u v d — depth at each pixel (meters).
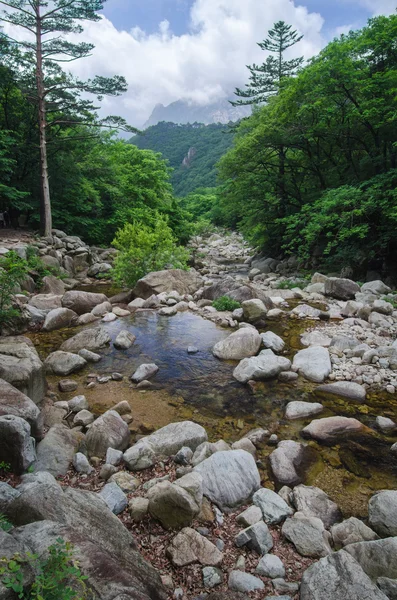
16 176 19.62
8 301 8.15
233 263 25.83
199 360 7.19
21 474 3.54
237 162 21.03
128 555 2.45
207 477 3.66
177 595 2.54
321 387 6.08
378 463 4.27
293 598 2.54
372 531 3.17
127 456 3.98
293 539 3.06
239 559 2.89
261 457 4.39
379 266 15.62
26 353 5.39
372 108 13.39
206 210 66.56
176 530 3.11
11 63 17.39
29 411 3.99
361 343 7.52
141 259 13.48
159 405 5.55
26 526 2.20
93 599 1.80
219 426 5.04
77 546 2.08
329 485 3.91
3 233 17.45
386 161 15.12
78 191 20.89
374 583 2.58
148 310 10.45
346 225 14.62
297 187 21.61
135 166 29.81
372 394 5.86
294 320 9.40
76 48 17.27
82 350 7.23
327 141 18.20
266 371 6.38
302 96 16.50
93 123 18.80
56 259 14.72
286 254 23.00
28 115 19.39
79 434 4.57
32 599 1.66
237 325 9.06
